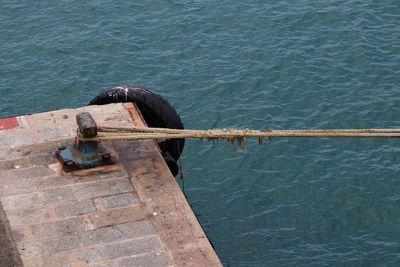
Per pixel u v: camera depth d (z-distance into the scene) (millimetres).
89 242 16922
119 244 16859
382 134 19422
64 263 16328
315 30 40312
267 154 30969
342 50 38500
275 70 37062
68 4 43812
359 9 41938
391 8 42031
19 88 36719
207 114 34188
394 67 37188
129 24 41719
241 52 38719
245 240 26766
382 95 35125
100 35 40719
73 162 19312
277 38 39781
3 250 16438
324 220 27609
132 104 22125
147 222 17516
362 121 33469
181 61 38375
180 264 16266
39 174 19188
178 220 17562
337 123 33375
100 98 22781
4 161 19703
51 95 36219
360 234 26953
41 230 17297
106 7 43375
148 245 16828
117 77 37375
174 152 22969
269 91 35594
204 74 37125
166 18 42031
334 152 31016
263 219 27719
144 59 38688
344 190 28969
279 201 28609
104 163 19562
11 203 18172
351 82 36125
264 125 33344
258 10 42250
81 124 19219
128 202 18172
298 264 25641
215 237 26906
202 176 30016
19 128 21047
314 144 31484
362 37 39438
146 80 37031
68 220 17609
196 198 28891
